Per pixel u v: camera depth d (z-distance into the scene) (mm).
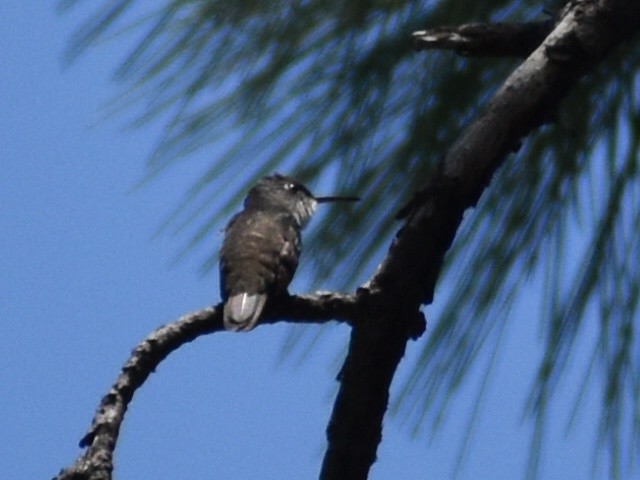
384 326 5078
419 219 5062
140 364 4949
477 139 5141
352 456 5090
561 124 5383
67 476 4473
